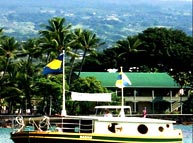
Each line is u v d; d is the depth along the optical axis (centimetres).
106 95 10950
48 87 19750
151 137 10469
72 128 10269
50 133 10081
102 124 10262
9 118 18612
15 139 10306
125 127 10375
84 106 19738
